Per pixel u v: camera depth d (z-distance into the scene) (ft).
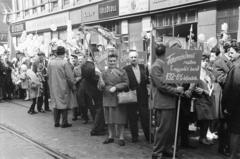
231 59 22.58
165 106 19.42
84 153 21.71
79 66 31.76
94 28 33.01
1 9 132.57
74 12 74.02
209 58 23.86
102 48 31.89
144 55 25.80
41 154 21.65
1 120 32.91
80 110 32.68
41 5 88.84
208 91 22.20
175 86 19.81
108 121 24.04
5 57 51.67
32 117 34.37
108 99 23.39
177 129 19.94
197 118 22.48
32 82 35.86
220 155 20.90
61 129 28.78
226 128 20.76
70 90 29.89
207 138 24.50
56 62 29.01
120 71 23.38
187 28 47.16
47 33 86.43
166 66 18.72
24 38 59.47
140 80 23.41
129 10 56.54
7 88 48.06
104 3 63.16
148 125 24.11
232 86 16.99
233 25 40.47
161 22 51.49
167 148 20.53
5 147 23.32
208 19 43.42
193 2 44.37
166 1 48.73
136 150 22.26
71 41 38.52
